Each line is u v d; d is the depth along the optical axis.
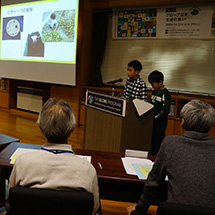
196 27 4.61
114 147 2.57
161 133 2.95
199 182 1.09
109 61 5.58
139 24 5.10
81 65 5.31
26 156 1.09
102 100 2.65
